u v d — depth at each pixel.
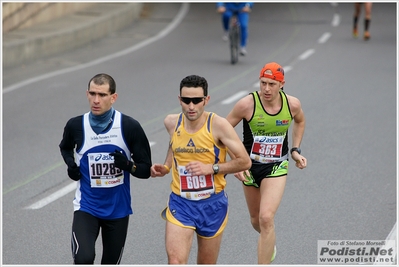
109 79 18.50
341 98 47.69
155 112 44.16
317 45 70.88
